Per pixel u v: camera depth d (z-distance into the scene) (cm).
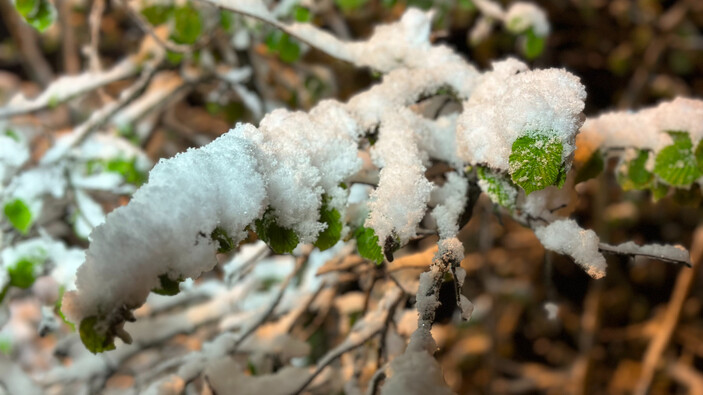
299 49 105
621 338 227
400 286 82
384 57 76
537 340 267
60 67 201
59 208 107
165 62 108
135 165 105
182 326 100
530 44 111
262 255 89
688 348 221
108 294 56
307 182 62
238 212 58
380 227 64
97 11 105
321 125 66
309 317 108
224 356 81
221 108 143
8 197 90
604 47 234
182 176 58
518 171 59
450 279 69
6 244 89
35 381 92
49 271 97
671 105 74
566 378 228
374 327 80
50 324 86
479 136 64
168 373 97
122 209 57
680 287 145
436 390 60
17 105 101
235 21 106
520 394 249
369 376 90
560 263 257
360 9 166
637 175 75
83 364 94
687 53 230
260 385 79
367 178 68
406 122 69
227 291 105
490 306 210
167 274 57
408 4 135
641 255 69
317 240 64
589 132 75
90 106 147
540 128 59
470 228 210
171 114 156
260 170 60
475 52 195
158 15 104
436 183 76
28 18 86
